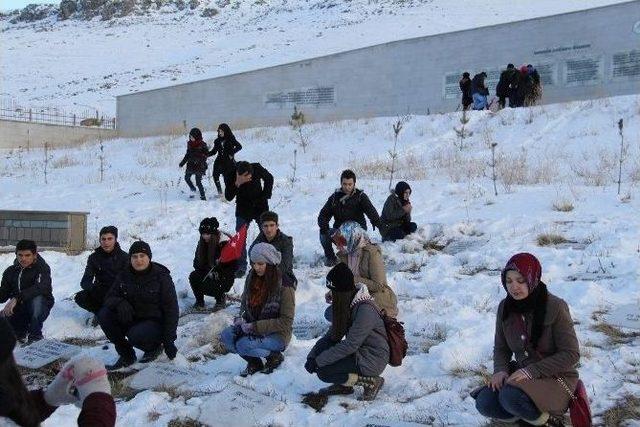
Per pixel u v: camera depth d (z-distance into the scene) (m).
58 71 68.81
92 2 97.62
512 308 5.32
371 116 33.97
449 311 8.85
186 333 9.04
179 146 29.73
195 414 6.40
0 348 2.29
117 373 7.75
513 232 12.66
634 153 19.81
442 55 32.34
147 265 7.80
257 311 7.45
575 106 24.81
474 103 28.36
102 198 19.75
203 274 10.15
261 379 7.16
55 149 34.00
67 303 10.44
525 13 51.22
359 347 6.56
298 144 27.23
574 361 5.18
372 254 7.66
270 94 36.25
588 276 9.99
